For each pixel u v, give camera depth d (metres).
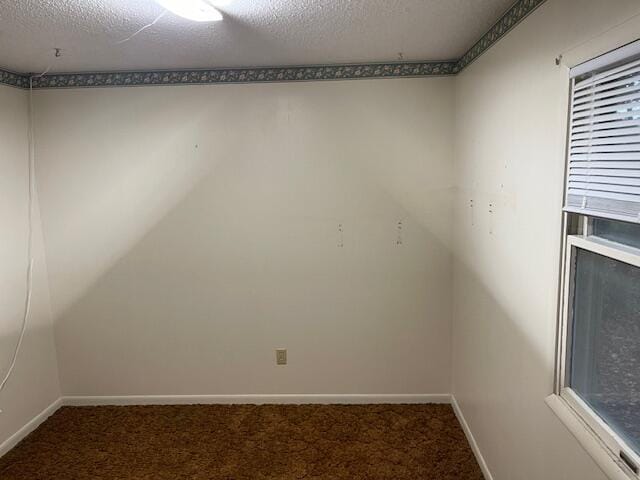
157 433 2.57
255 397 2.88
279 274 2.75
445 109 2.54
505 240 1.79
